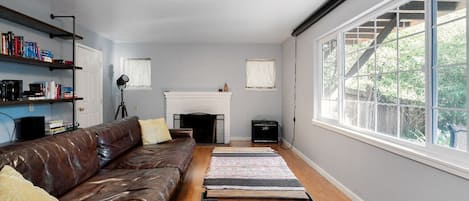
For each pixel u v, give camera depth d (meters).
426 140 1.92
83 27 4.71
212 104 6.18
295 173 3.74
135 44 6.21
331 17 3.38
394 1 2.26
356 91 2.99
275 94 6.34
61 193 1.91
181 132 4.27
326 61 3.80
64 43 4.18
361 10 2.64
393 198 2.18
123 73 6.25
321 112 3.95
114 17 4.11
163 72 6.28
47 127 3.44
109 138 2.91
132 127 3.63
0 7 2.60
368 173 2.54
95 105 5.18
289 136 5.58
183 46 6.28
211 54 6.30
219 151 3.42
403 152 2.02
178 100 6.17
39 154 1.82
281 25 4.58
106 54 5.68
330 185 3.25
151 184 2.04
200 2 3.43
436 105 1.86
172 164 2.72
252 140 6.03
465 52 1.64
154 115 6.30
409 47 2.15
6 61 3.04
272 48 6.30
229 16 4.05
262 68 6.36
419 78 2.04
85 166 2.25
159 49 6.27
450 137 1.75
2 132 3.04
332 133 3.36
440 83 1.83
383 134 2.45
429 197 1.80
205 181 2.23
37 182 1.72
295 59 5.09
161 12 3.87
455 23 1.71
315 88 4.03
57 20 3.96
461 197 1.57
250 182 2.20
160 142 3.87
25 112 3.38
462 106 1.66
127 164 2.71
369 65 2.73
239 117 6.36
